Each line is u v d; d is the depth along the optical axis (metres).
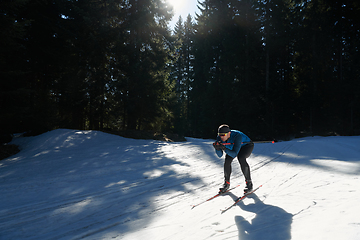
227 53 28.41
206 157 7.56
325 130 24.92
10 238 2.28
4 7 10.02
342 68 27.38
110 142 11.28
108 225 2.51
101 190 4.01
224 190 3.69
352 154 7.64
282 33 24.56
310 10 25.36
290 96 25.03
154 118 17.92
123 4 18.03
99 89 16.69
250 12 27.44
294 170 5.27
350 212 2.23
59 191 3.99
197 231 2.18
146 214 2.82
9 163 7.35
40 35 16.45
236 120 26.78
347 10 22.00
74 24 16.53
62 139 10.91
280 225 2.12
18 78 12.16
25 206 3.23
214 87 30.86
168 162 6.74
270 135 23.98
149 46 18.27
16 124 11.72
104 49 16.61
